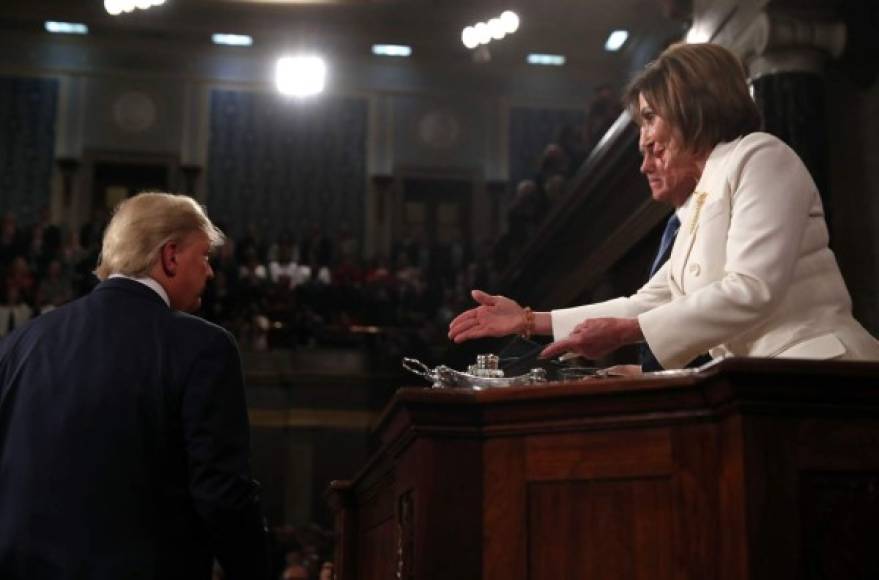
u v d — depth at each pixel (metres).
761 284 1.72
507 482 1.59
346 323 13.24
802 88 4.96
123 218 2.04
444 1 14.99
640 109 2.11
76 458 1.77
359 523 2.93
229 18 15.54
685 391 1.48
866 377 1.42
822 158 4.90
